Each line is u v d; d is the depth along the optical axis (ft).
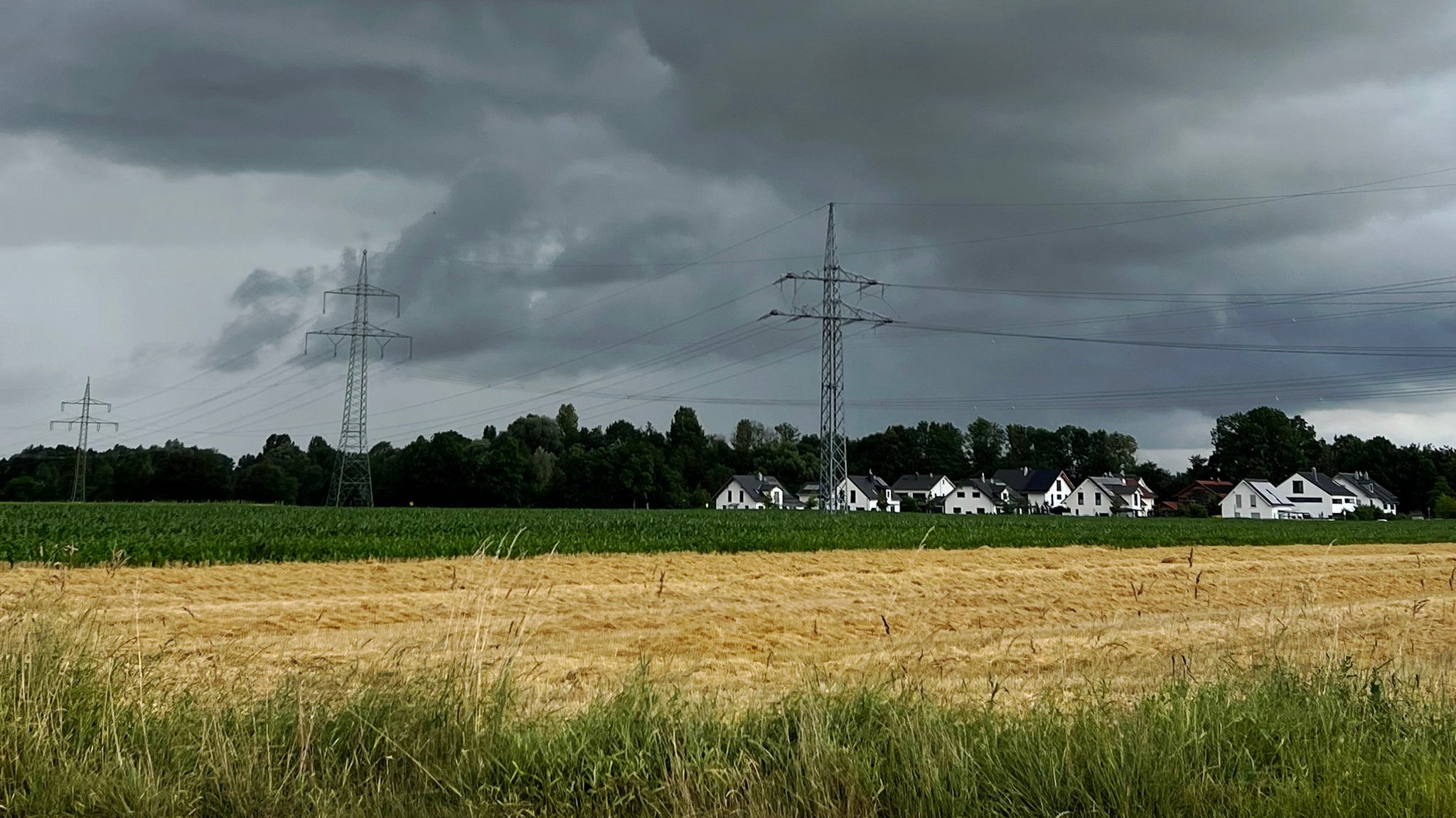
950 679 33.42
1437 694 28.84
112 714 19.40
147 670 22.35
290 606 54.80
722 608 57.52
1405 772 19.04
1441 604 64.54
